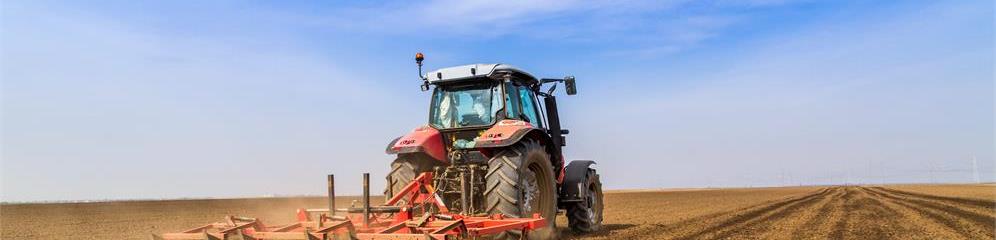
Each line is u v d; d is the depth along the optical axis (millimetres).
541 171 8250
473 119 8383
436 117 8609
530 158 7770
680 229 10656
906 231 10156
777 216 14242
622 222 13227
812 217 13734
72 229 13891
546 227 8164
